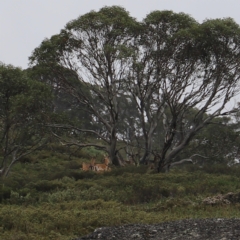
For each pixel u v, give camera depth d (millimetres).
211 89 49531
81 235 19438
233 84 49625
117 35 49312
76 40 49781
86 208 25844
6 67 44500
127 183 34438
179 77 49156
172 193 30594
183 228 17547
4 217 21328
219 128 62562
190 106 49594
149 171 43812
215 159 60875
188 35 47938
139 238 16891
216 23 47844
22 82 44031
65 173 42594
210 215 22812
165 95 48906
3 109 43688
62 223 20672
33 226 20328
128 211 24000
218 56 49562
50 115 48312
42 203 27953
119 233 17641
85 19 48875
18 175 43031
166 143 48125
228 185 33219
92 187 32281
